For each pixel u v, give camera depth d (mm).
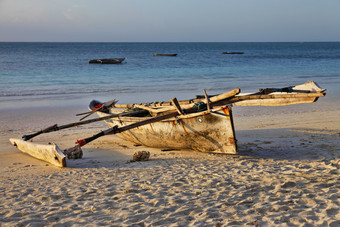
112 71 35469
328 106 15898
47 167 7777
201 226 3770
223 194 4973
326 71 35781
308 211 4008
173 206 4539
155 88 22703
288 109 15180
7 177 6828
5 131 11922
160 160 8039
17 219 4344
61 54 78625
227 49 138000
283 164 7160
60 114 14969
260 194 4867
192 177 6195
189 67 41656
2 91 21125
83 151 9453
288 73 33594
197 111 8836
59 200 5102
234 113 14398
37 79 27469
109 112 11945
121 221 4121
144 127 9398
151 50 120812
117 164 7848
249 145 9352
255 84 24641
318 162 7164
